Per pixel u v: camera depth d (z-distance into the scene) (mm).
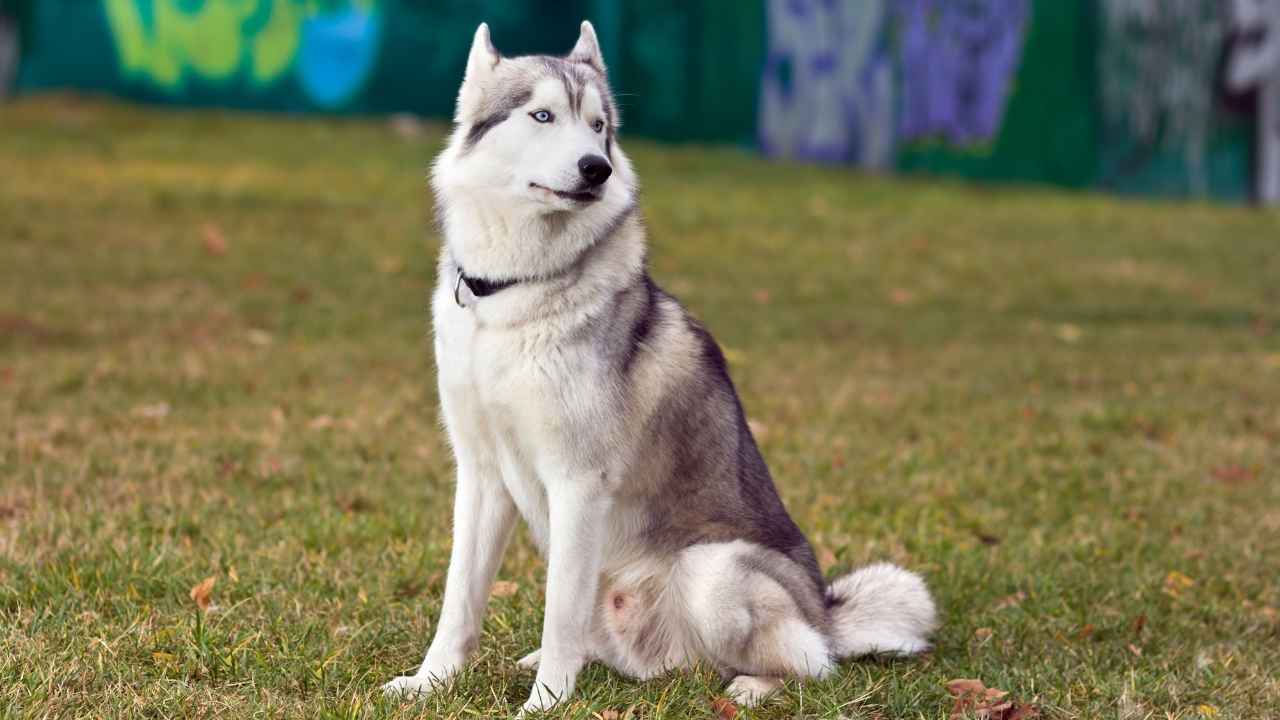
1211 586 5941
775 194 19625
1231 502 7391
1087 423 9047
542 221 4273
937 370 10617
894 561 6121
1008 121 23891
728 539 4637
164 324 10742
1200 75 24031
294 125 21656
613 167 4570
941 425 8773
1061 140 24062
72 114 20750
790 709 4387
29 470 6707
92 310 11047
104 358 9391
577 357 4289
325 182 17625
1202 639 5316
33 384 8516
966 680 4559
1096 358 11344
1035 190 23125
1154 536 6676
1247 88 24094
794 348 11156
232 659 4422
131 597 5000
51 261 12828
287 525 6023
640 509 4562
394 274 13430
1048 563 6160
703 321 12086
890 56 23750
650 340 4527
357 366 9688
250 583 5207
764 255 15531
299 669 4410
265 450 7391
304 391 8844
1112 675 4766
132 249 13602
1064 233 18266
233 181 17234
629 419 4406
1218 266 16406
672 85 23516
